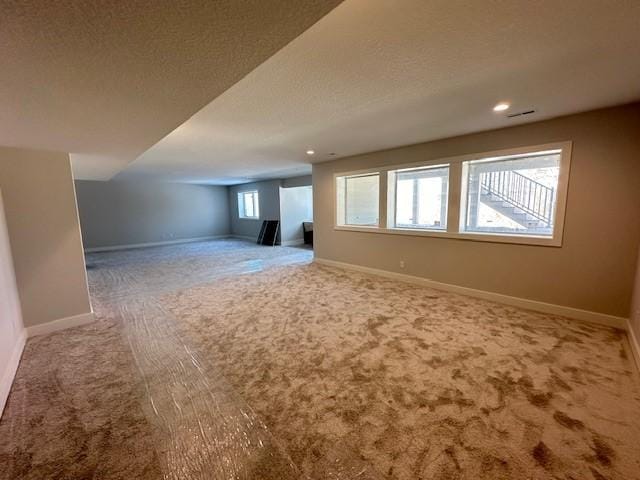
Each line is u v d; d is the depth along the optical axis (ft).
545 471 4.47
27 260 9.61
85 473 4.63
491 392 6.30
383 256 16.49
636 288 8.50
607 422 5.41
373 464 4.66
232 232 38.32
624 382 6.56
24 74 4.20
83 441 5.27
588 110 9.21
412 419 5.58
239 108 8.56
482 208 12.65
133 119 6.63
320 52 5.50
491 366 7.28
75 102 5.46
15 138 7.98
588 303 9.87
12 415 5.98
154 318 11.14
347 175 17.84
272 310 11.63
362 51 5.49
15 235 9.38
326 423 5.55
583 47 5.46
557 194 10.12
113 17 2.99
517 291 11.43
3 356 7.07
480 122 10.32
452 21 4.60
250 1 2.81
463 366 7.31
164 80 4.64
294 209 30.58
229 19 3.13
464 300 12.27
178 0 2.75
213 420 5.72
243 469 4.64
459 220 12.87
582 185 9.64
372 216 17.87
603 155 9.20
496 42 5.25
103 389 6.79
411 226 15.47
